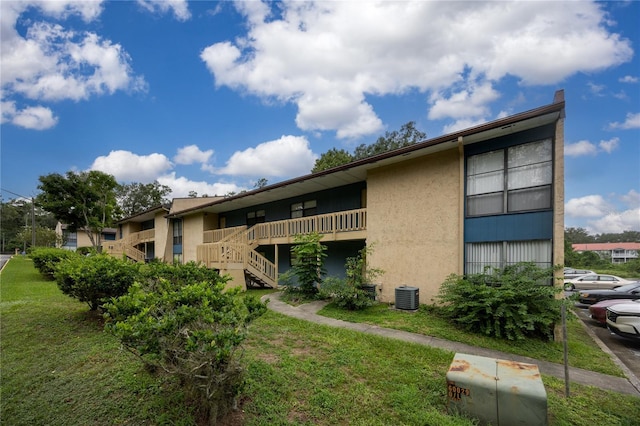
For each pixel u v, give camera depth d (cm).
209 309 308
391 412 347
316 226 1236
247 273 1379
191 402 338
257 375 415
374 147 3050
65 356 489
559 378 470
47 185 2420
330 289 923
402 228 977
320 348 542
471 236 844
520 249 770
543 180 737
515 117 712
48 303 853
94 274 639
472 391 331
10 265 2117
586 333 795
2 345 539
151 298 345
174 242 2316
